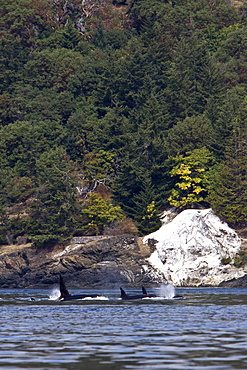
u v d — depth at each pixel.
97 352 85.06
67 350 87.00
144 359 79.62
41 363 77.38
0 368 74.00
